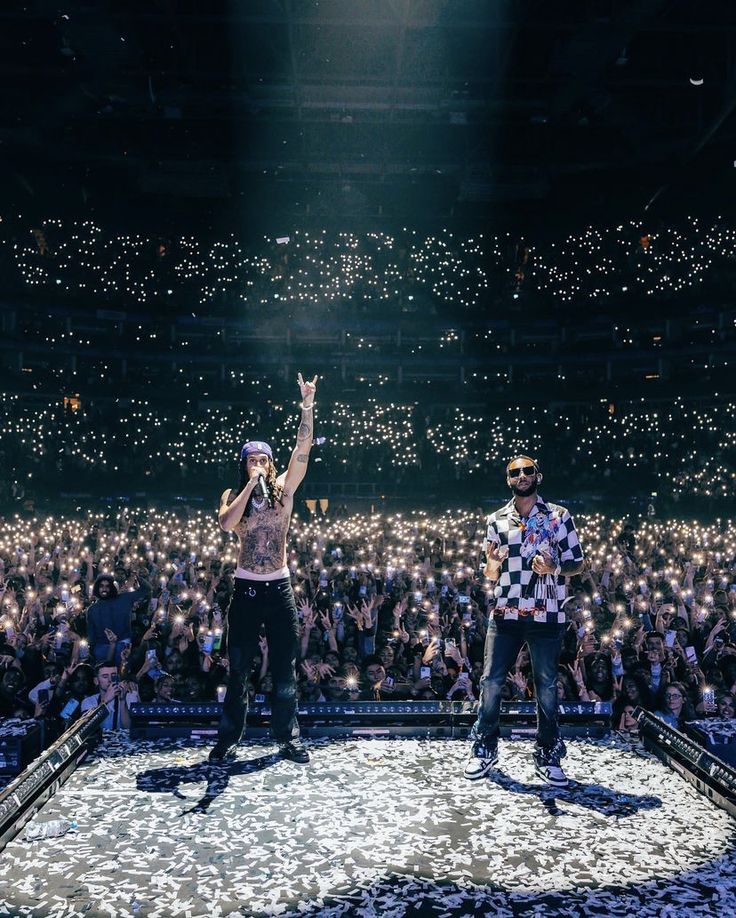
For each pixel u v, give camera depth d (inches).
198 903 139.4
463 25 964.6
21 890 143.4
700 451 1478.8
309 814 174.1
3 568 655.1
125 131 1409.9
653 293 1600.6
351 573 617.3
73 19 933.2
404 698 356.5
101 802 179.6
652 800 182.5
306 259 1710.1
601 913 137.3
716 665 390.3
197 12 991.0
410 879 147.3
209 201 1679.4
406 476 1594.5
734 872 150.4
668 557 816.3
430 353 1747.0
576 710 228.5
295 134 1416.1
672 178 1492.4
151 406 1638.8
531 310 1694.1
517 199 1587.1
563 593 205.5
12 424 1478.8
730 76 1077.8
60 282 1609.3
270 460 214.7
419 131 1416.1
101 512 1413.6
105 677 320.5
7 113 1267.2
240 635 206.4
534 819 172.4
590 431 1578.5
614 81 1149.7
